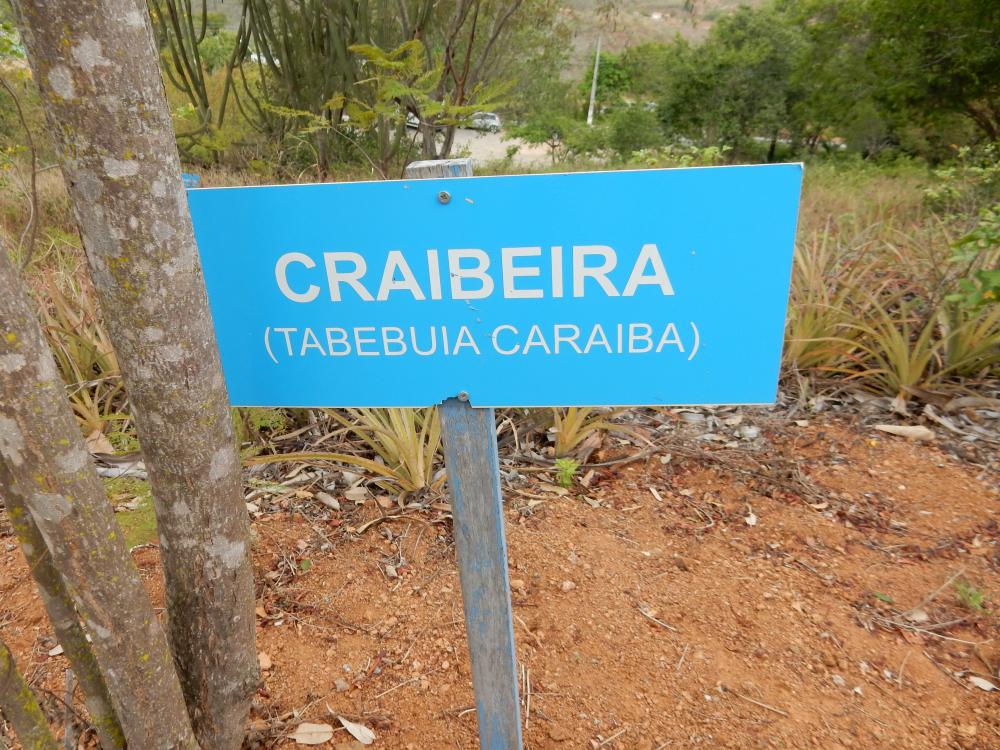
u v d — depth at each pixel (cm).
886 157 2002
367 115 406
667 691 168
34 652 170
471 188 96
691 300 100
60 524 84
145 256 94
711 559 212
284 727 156
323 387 113
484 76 860
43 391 78
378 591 195
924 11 1288
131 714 101
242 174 555
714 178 93
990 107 1420
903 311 305
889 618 190
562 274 100
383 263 102
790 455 265
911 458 262
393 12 542
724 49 2166
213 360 106
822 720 161
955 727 160
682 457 265
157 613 178
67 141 88
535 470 253
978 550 215
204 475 110
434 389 110
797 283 335
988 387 303
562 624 186
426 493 236
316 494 236
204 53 855
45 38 83
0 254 73
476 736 156
